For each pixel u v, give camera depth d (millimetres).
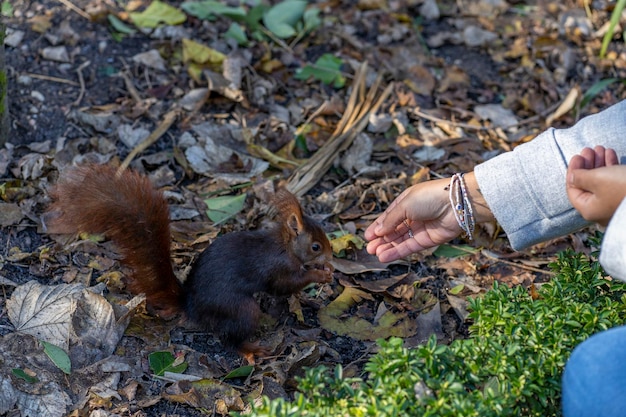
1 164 6066
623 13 8406
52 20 7426
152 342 4996
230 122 6863
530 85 7625
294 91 7285
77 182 4863
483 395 3855
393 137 6934
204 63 7238
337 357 5070
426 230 4961
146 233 4875
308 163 6492
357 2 8445
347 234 5902
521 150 4504
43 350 4762
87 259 5496
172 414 4562
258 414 3514
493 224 6008
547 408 4035
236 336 4992
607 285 4949
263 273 5059
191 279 5094
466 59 7934
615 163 3928
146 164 6352
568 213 4434
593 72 7852
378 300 5527
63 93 6805
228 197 6125
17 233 5625
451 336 5273
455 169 6652
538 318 4262
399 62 7695
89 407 4508
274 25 7785
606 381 3381
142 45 7426
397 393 3650
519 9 8609
